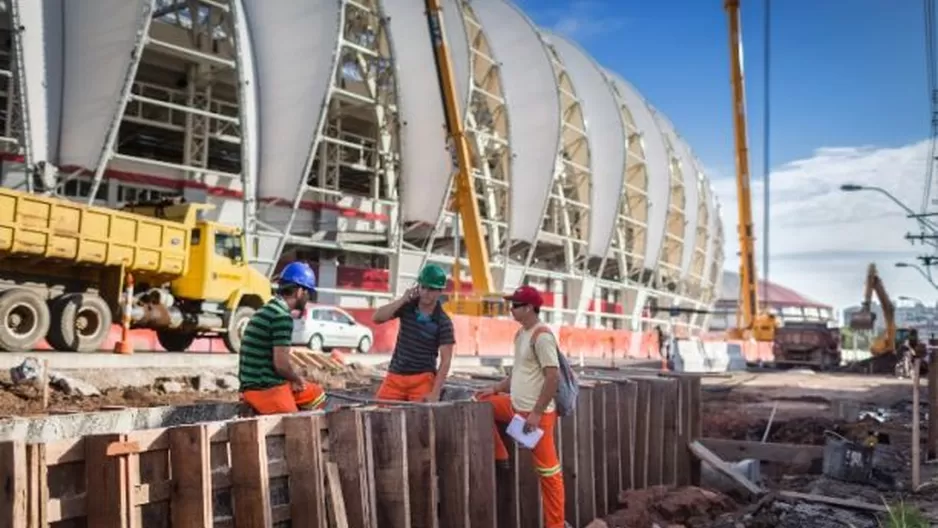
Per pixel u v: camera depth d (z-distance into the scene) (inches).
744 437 673.6
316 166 1803.6
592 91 2608.3
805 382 1224.2
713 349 1670.8
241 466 207.6
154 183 1416.1
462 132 1285.7
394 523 247.4
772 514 377.1
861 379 1350.9
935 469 468.8
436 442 277.1
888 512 346.3
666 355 1520.7
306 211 1684.3
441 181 1852.9
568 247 2370.8
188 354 792.9
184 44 1489.9
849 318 2322.8
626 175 2667.3
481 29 2117.4
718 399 926.4
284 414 229.9
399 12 1796.3
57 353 672.4
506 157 2130.9
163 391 622.5
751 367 1910.7
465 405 283.3
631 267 2815.0
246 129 1440.7
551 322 2428.6
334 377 738.2
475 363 1069.1
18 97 1229.1
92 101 1269.7
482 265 1283.2
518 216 2210.9
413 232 1953.7
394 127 1732.3
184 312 805.9
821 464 497.0
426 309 312.3
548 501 290.2
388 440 249.4
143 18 1266.0
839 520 364.8
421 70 1809.8
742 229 2182.6
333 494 224.4
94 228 693.9
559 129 2213.3
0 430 274.1
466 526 276.1
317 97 1524.4
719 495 415.5
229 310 833.5
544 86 2245.3
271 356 257.1
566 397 287.4
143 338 906.7
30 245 649.0
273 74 1533.0
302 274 261.0
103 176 1358.3
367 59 1737.2
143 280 776.9
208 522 194.2
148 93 1557.6
